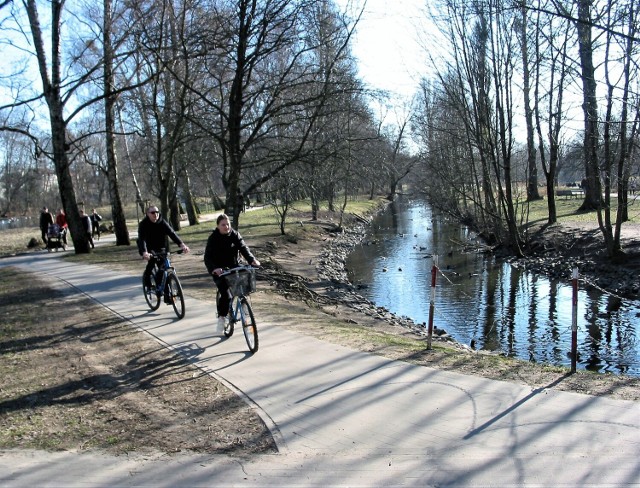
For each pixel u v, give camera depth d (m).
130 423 5.04
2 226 52.81
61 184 21.66
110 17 18.62
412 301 16.16
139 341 7.89
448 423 4.72
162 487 3.83
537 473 3.80
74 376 6.47
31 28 19.94
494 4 15.22
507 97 23.14
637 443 4.18
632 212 28.28
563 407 4.95
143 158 29.50
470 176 30.16
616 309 13.97
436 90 27.97
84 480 3.96
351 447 4.36
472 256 25.16
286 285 14.82
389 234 36.66
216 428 4.84
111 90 21.92
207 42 13.99
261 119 14.91
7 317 10.05
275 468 4.05
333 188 22.84
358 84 14.59
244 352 7.14
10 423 5.11
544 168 28.33
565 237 23.48
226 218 7.50
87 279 14.38
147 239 9.39
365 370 6.25
